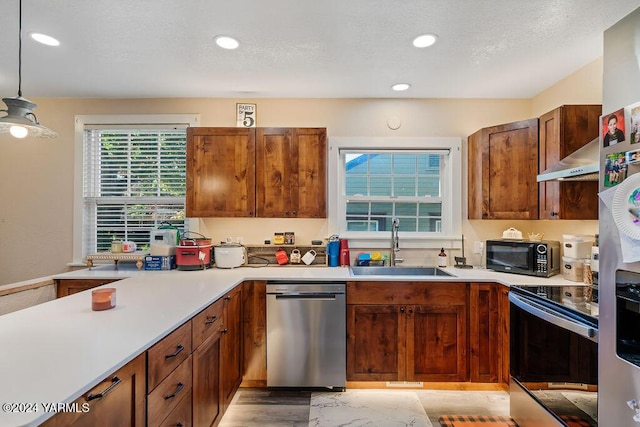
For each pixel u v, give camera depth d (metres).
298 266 2.77
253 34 1.89
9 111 1.52
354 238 2.92
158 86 2.66
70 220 2.91
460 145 2.91
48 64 2.26
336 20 1.75
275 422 1.95
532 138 2.37
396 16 1.72
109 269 2.63
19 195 2.91
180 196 2.96
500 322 2.24
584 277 2.10
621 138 1.07
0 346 1.05
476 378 2.26
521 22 1.77
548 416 1.60
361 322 2.29
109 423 0.93
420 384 2.34
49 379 0.84
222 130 2.66
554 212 2.19
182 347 1.37
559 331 1.54
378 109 2.94
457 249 2.90
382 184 3.05
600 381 1.20
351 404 2.14
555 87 2.59
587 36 1.90
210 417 1.69
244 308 2.30
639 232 1.01
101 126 2.93
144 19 1.75
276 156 2.66
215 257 2.70
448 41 1.96
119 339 1.12
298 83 2.60
